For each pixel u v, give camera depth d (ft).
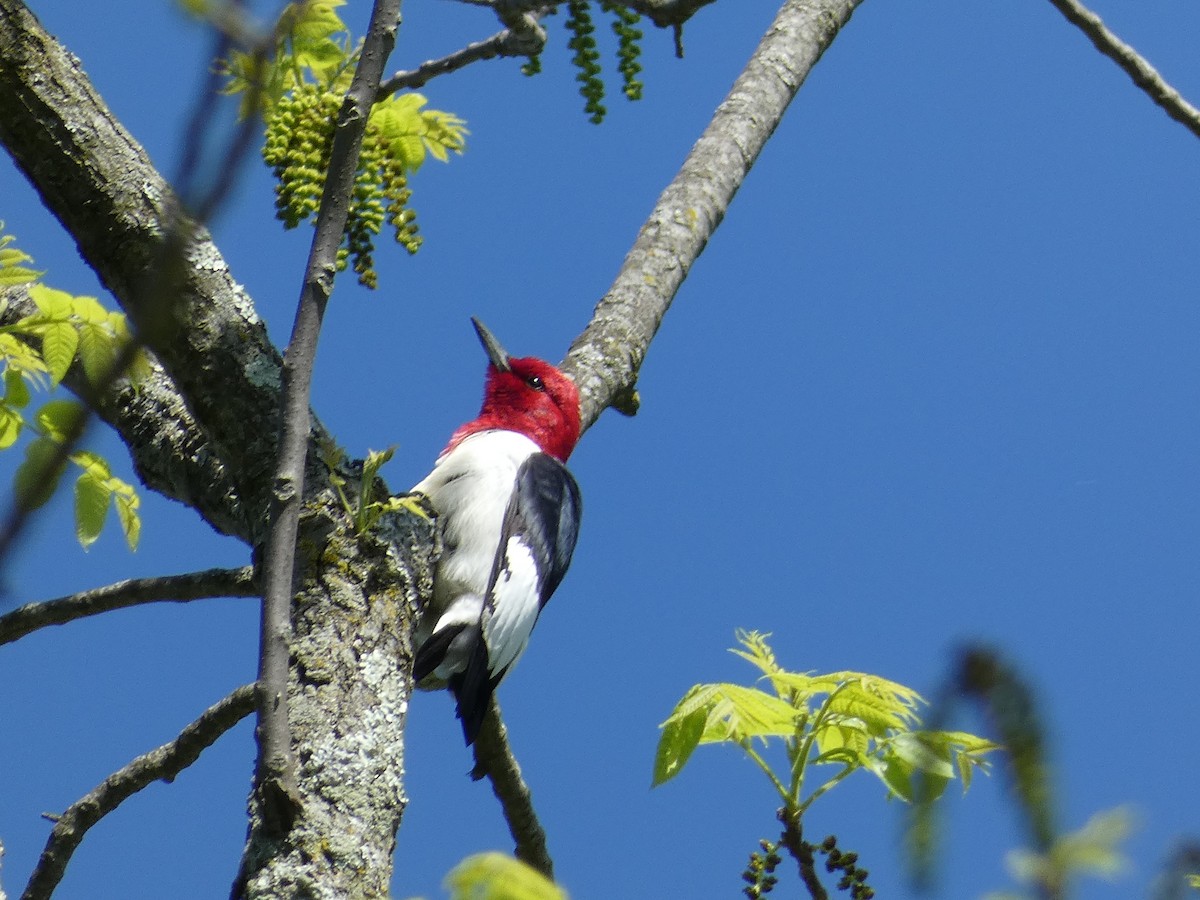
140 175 23.25
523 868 9.56
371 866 19.65
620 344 36.96
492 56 29.40
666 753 25.77
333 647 22.07
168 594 26.55
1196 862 6.52
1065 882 6.30
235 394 23.88
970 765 17.79
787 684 26.17
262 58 5.52
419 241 30.58
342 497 23.12
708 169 39.78
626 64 30.25
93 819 28.07
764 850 24.72
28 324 23.54
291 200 28.37
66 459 5.76
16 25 22.86
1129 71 37.55
